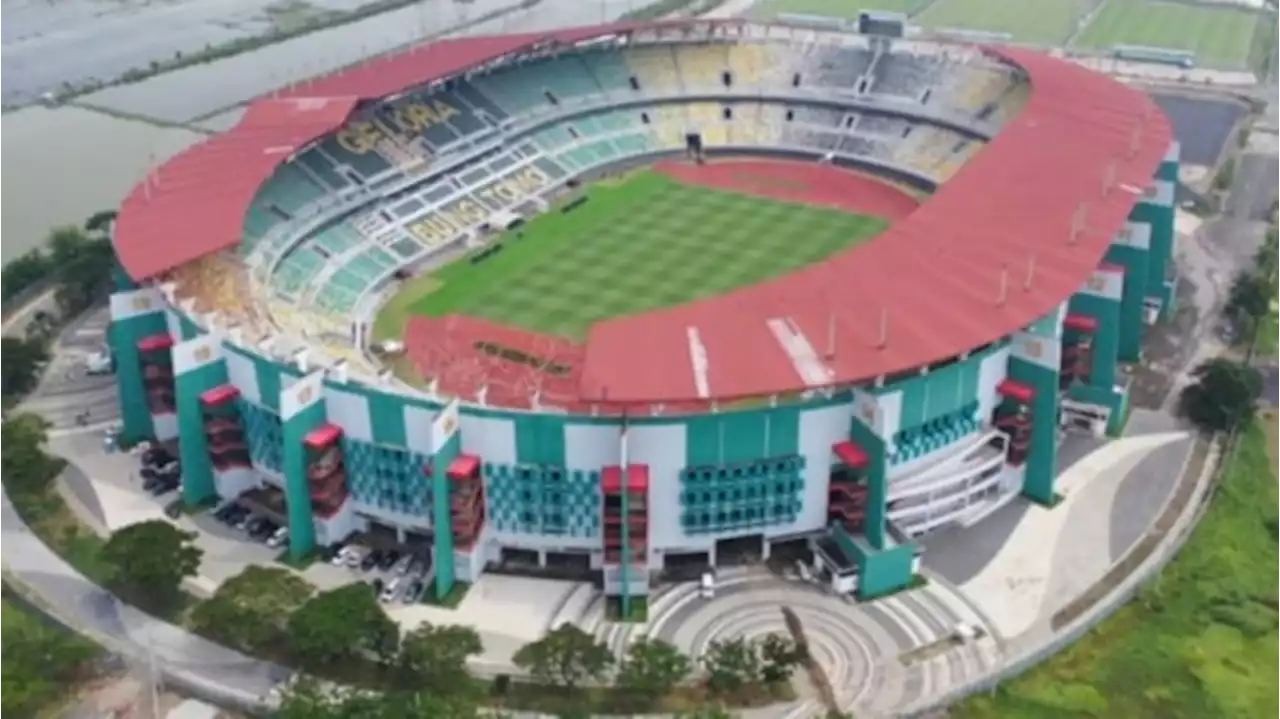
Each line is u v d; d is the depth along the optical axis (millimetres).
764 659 97688
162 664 101188
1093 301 131500
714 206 193500
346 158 179500
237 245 138125
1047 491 121375
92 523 119625
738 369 107875
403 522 114750
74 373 147875
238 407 119750
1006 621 105938
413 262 171250
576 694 97188
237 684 98812
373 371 135875
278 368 113250
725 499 109875
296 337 135500
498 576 112250
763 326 114875
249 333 124500
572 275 169000
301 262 159500
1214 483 123938
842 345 111688
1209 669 99750
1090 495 123062
